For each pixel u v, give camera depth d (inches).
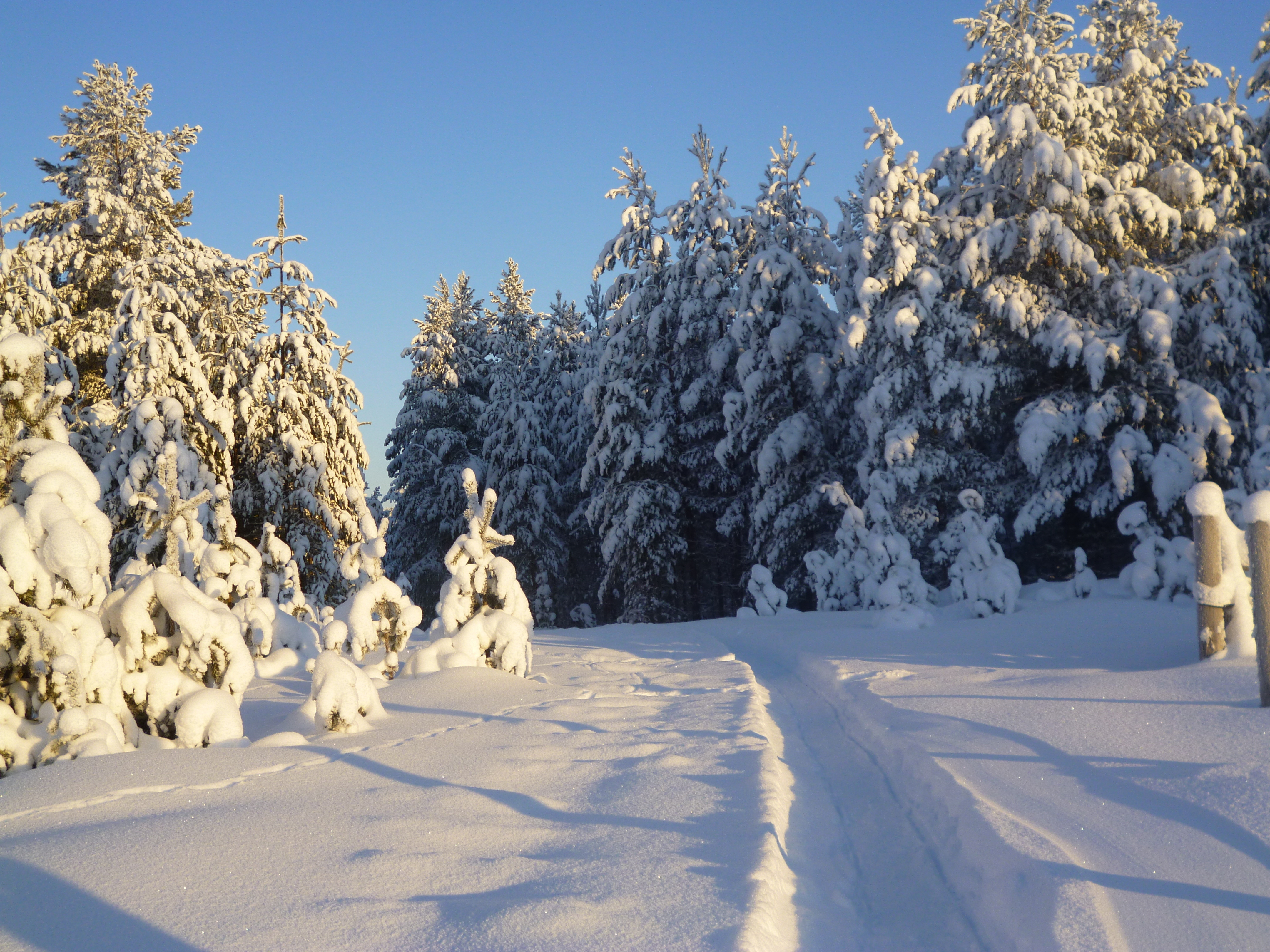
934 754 215.6
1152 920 121.2
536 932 117.3
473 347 1739.7
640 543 1105.4
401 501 1460.4
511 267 1766.7
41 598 219.0
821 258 1144.2
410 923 121.3
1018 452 832.9
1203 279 794.8
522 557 1355.8
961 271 820.0
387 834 161.5
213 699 242.4
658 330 1158.3
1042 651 412.8
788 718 331.9
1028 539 864.9
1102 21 924.6
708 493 1190.3
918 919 144.3
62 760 207.8
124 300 841.5
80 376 945.5
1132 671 301.9
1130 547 842.2
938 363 818.8
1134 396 743.1
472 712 293.0
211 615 253.8
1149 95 872.9
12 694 216.8
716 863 145.6
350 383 1008.2
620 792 193.2
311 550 948.0
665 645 605.6
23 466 231.6
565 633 832.3
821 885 158.6
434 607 1449.3
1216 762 181.3
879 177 871.1
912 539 833.5
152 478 745.0
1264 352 862.5
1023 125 800.9
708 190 1195.3
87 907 126.4
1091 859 142.7
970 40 872.9
